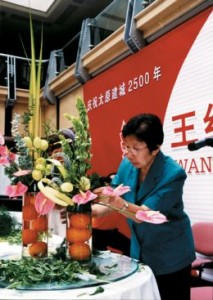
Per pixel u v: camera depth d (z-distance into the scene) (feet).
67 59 18.99
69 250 4.04
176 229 4.93
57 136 4.52
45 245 4.32
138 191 5.05
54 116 19.27
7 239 5.89
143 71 12.07
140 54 12.24
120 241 9.50
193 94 10.03
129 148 4.84
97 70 15.02
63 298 3.10
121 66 13.23
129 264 4.27
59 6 19.62
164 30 11.41
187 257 4.97
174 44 10.80
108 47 13.56
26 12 20.27
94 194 3.86
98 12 20.42
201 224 8.83
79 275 3.71
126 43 12.40
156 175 4.92
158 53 11.43
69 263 3.89
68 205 4.04
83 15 20.86
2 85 19.97
